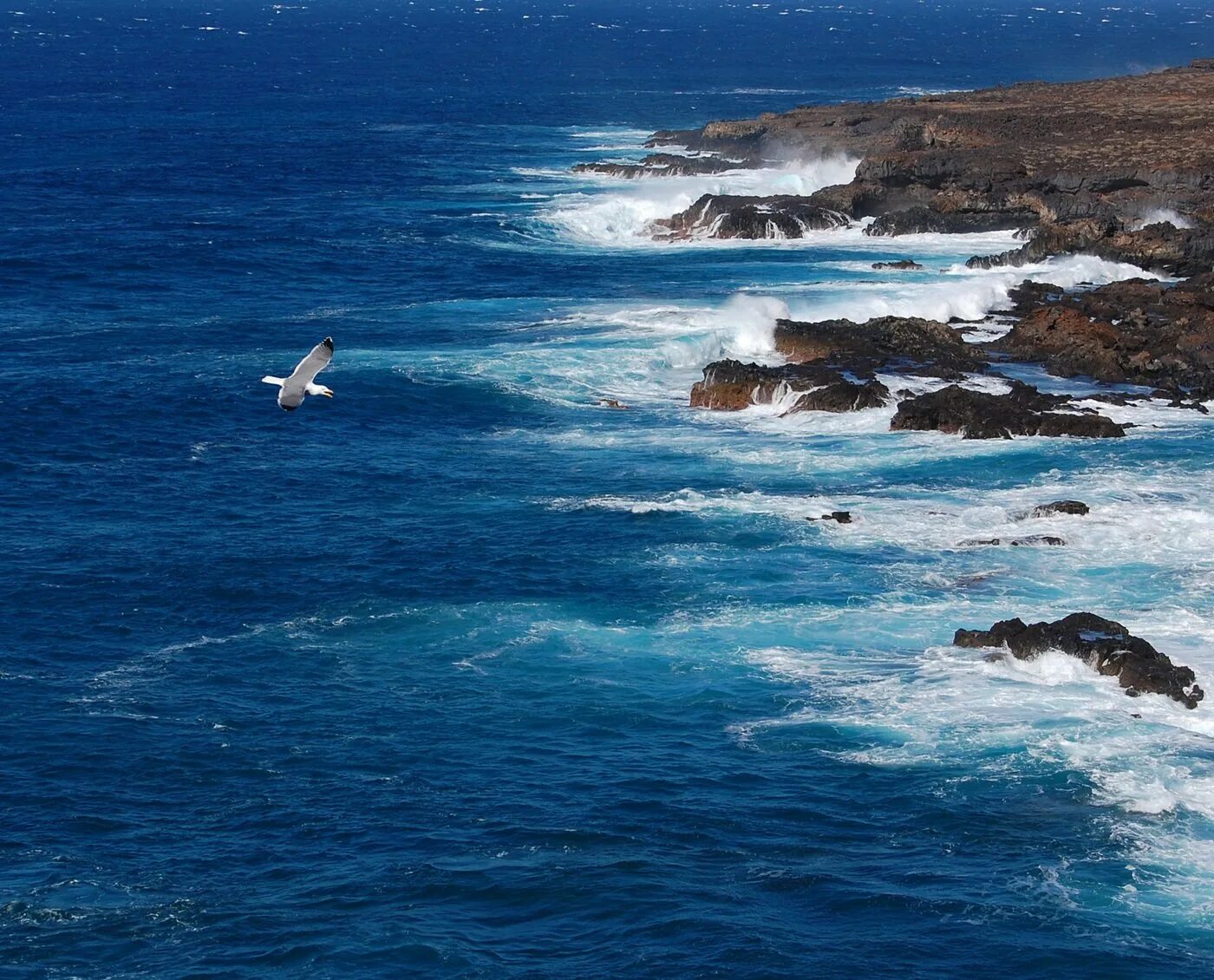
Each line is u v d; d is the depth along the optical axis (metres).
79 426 65.00
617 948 30.05
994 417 62.38
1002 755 37.19
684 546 50.78
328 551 51.03
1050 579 47.44
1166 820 34.38
